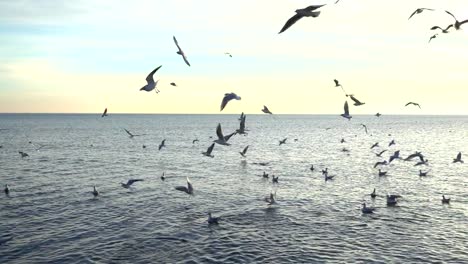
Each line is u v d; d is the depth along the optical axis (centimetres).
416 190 6581
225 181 7400
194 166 9394
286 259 3662
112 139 17675
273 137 19375
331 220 4869
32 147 13725
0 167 8906
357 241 4138
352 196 6153
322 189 6669
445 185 6994
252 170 8738
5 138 17925
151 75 1886
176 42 1742
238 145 14800
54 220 4809
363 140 17538
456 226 4634
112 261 3597
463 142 16762
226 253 3800
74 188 6656
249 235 4316
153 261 3603
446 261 3638
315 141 16862
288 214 5128
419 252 3844
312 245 4019
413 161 10225
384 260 3647
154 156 11331
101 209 5338
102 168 9006
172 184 7112
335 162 10025
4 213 5081
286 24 1160
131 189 6644
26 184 6950
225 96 1667
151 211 5259
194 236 4275
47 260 3616
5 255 3722
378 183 7194
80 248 3903
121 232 4388
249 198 6016
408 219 4912
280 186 6919
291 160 10431
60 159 10506
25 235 4262
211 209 5372
